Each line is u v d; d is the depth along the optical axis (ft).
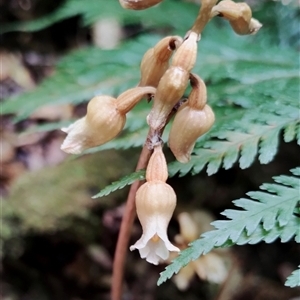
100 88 0.75
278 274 0.98
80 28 1.39
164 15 0.89
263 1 1.04
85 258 0.91
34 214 0.85
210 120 0.53
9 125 1.10
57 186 0.89
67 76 0.76
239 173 1.02
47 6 1.34
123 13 0.88
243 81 0.70
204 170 1.01
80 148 0.54
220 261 0.84
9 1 1.31
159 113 0.51
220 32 0.83
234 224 0.54
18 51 1.30
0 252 0.84
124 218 0.61
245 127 0.61
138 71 0.76
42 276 0.90
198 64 0.74
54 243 0.88
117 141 0.64
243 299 0.92
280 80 0.69
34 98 0.75
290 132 0.60
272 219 0.54
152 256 0.52
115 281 0.64
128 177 0.54
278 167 1.03
